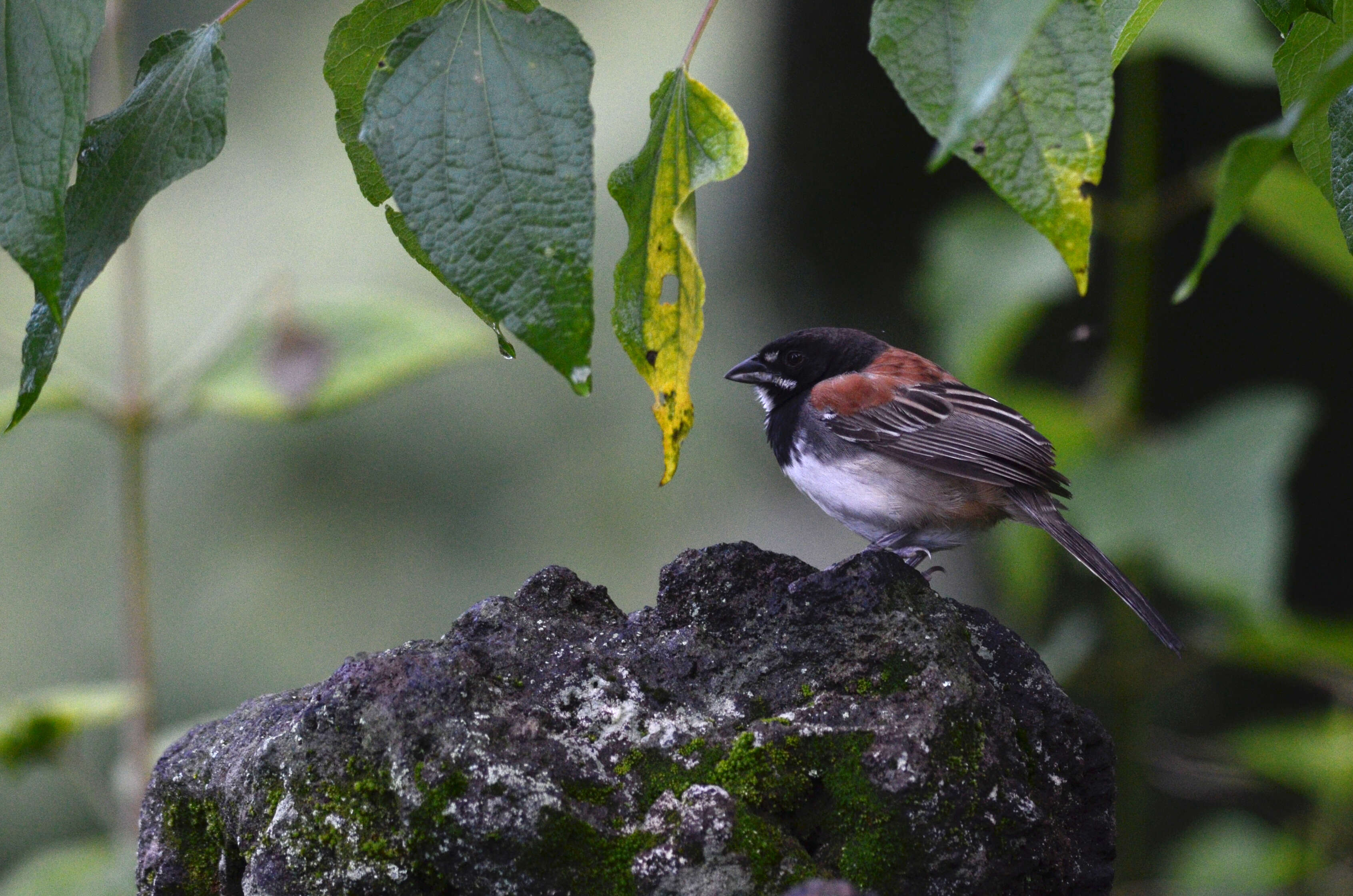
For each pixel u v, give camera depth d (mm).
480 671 5055
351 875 4672
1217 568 10141
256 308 9938
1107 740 5453
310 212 14781
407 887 4652
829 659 5152
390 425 15117
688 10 14719
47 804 14445
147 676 10180
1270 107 13484
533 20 3732
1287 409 10438
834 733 4844
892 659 5074
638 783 4867
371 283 14508
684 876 4617
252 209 14789
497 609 5457
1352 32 4504
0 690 14016
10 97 3826
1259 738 12492
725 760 4867
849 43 14117
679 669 5176
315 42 15031
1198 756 12516
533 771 4680
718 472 15055
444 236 3668
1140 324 10938
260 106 15008
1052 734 5355
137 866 5551
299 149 15016
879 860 4680
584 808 4730
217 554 14750
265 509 14938
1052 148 3561
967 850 4695
